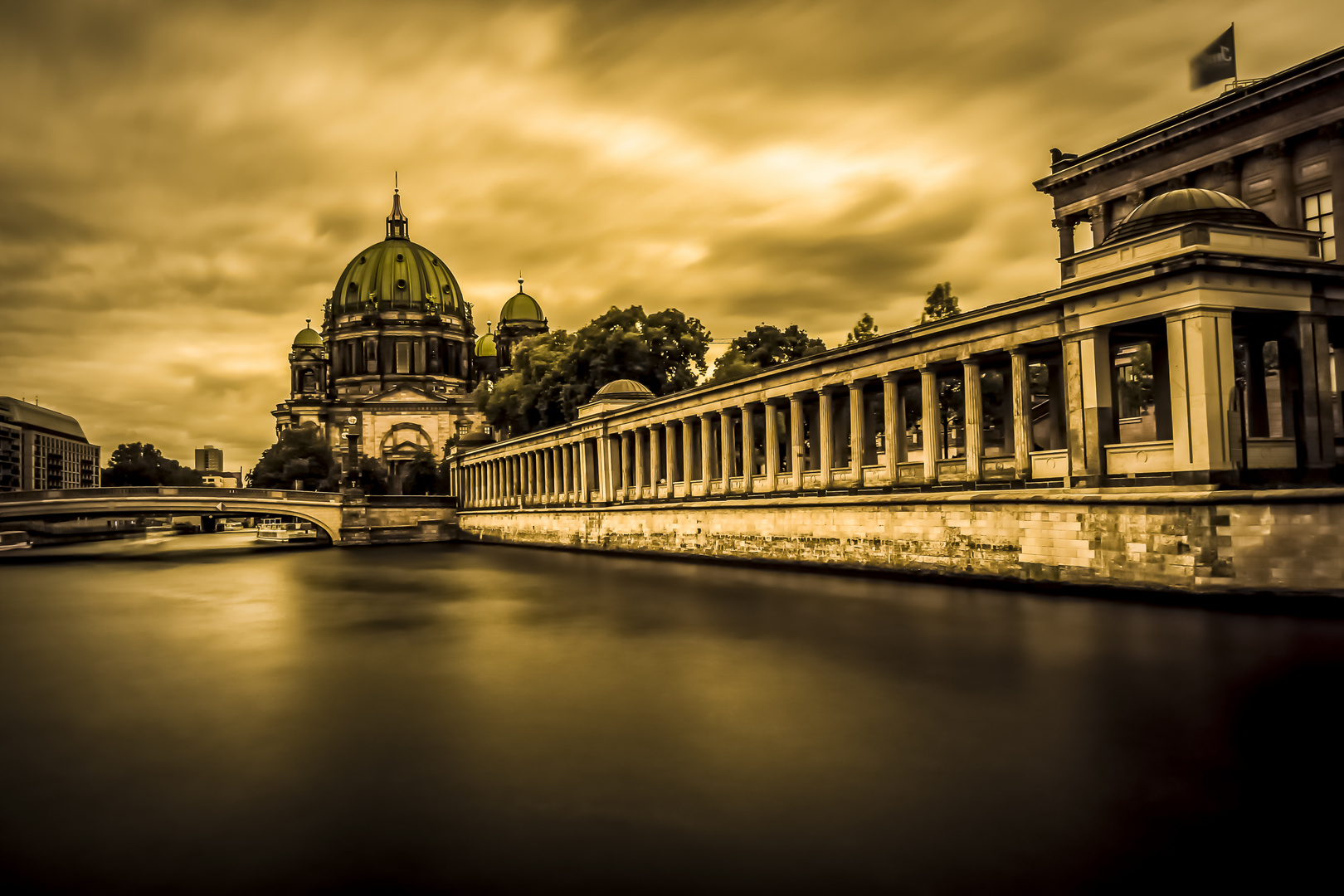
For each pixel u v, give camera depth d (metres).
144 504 91.88
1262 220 29.47
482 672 20.36
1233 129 41.50
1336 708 14.83
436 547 98.94
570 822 10.80
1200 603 26.33
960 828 10.33
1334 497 25.06
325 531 111.44
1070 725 14.24
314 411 191.62
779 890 8.89
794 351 83.56
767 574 43.62
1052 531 32.19
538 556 72.12
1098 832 10.12
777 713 15.58
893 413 42.81
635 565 55.00
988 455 38.91
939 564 37.72
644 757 13.29
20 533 120.62
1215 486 27.25
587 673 19.80
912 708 15.66
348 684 19.42
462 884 9.19
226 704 17.83
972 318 37.31
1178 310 28.45
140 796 12.20
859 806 11.10
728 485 56.84
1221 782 11.55
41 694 19.23
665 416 64.38
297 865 9.77
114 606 38.44
